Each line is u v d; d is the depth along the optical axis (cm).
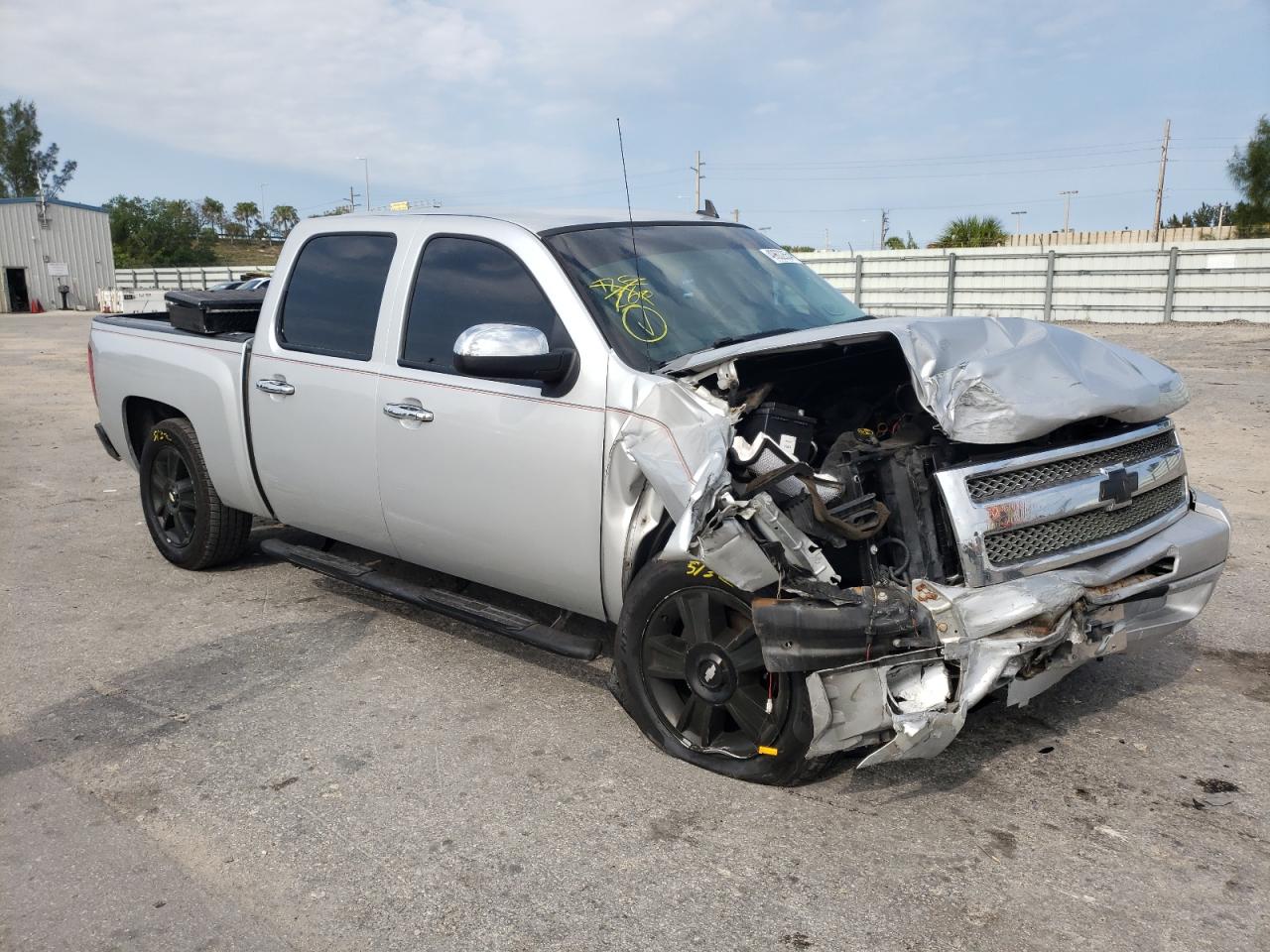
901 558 318
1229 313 2342
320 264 469
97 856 301
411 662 443
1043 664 312
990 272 2627
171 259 7612
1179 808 318
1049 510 316
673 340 370
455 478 398
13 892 285
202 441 521
